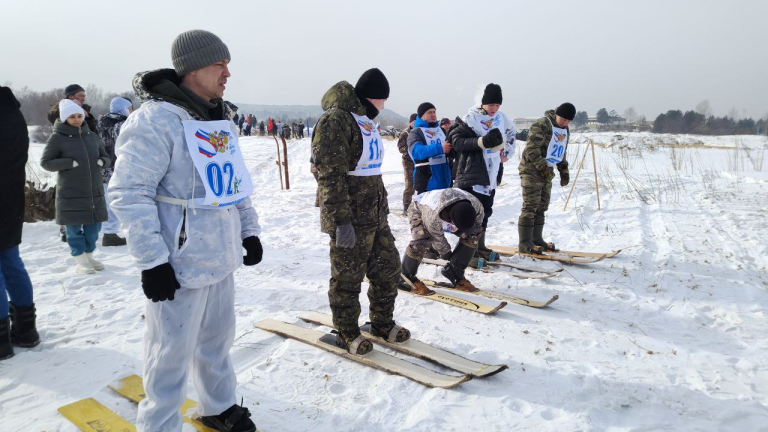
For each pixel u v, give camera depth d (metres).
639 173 14.68
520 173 5.98
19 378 2.96
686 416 2.71
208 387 2.38
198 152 2.02
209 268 2.09
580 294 4.72
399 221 8.23
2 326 3.17
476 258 5.56
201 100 2.11
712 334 3.86
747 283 5.05
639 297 4.66
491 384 2.98
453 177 5.36
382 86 3.20
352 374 3.09
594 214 8.92
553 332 3.81
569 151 22.27
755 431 2.58
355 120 3.07
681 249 6.43
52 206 8.02
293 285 4.84
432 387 2.91
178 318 2.09
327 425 2.56
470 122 5.22
